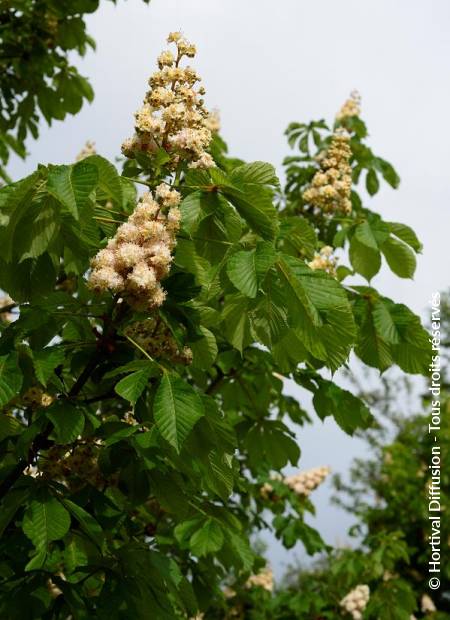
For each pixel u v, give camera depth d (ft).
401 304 10.69
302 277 8.34
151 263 8.43
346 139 17.40
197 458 8.45
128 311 8.98
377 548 27.20
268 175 9.27
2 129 19.16
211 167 8.76
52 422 8.40
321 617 24.03
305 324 8.39
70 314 9.12
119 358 9.20
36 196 8.05
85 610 8.54
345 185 16.65
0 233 8.16
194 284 8.97
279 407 17.06
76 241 8.63
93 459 9.79
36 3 17.71
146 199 8.89
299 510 21.02
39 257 8.64
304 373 12.40
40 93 18.80
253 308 8.98
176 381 7.89
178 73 9.60
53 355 8.52
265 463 19.43
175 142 9.29
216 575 13.70
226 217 9.12
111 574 8.89
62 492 8.88
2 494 9.11
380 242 12.01
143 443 8.17
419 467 44.57
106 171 8.36
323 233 17.46
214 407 8.14
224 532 11.00
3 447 9.49
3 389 7.92
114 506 9.43
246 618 22.52
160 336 9.45
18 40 18.19
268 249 8.43
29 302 8.86
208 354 9.89
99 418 10.16
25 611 8.35
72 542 9.76
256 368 14.78
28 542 8.94
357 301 10.79
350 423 12.37
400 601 25.57
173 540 13.15
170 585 9.43
